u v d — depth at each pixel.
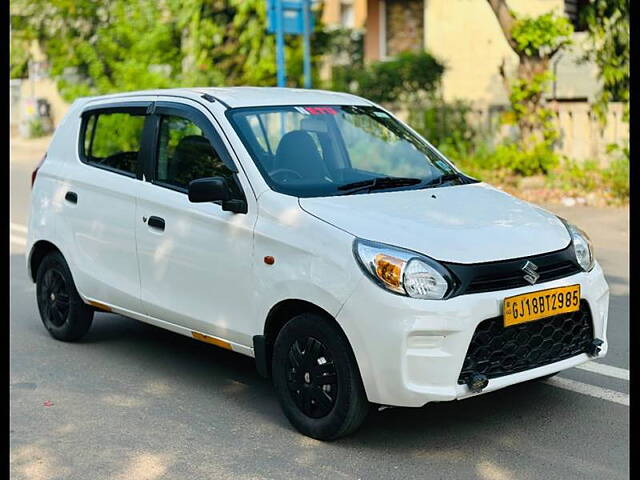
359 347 4.73
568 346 5.08
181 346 6.98
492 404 5.58
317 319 4.95
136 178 6.23
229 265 5.45
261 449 5.04
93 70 19.77
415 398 4.65
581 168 14.02
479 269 4.72
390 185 5.73
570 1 16.52
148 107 6.30
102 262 6.47
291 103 6.15
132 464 4.92
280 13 13.06
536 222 5.25
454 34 18.75
